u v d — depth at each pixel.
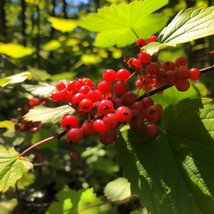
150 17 0.17
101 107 0.12
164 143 0.14
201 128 0.13
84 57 0.46
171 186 0.13
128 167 0.14
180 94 0.19
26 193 0.26
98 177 0.45
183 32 0.14
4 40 0.52
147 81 0.15
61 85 0.15
